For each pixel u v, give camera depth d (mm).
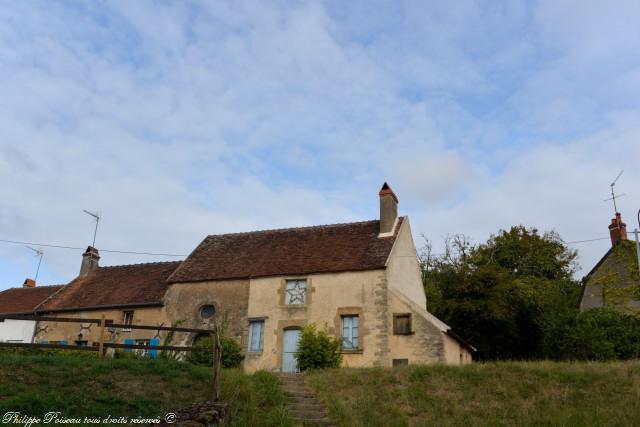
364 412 11898
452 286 29234
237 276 22594
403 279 22891
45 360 12062
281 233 25672
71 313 24969
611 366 14461
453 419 11562
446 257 37750
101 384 11297
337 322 20344
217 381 11344
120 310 24062
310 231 25156
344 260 21719
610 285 24609
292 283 21812
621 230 26750
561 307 27984
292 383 14336
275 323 21156
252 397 11820
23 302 27797
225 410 10516
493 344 27453
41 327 24984
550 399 12484
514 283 31156
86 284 27453
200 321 22422
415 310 19969
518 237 37938
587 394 12656
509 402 12500
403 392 13258
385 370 15312
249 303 21906
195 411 9914
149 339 22672
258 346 21172
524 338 28562
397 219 24438
